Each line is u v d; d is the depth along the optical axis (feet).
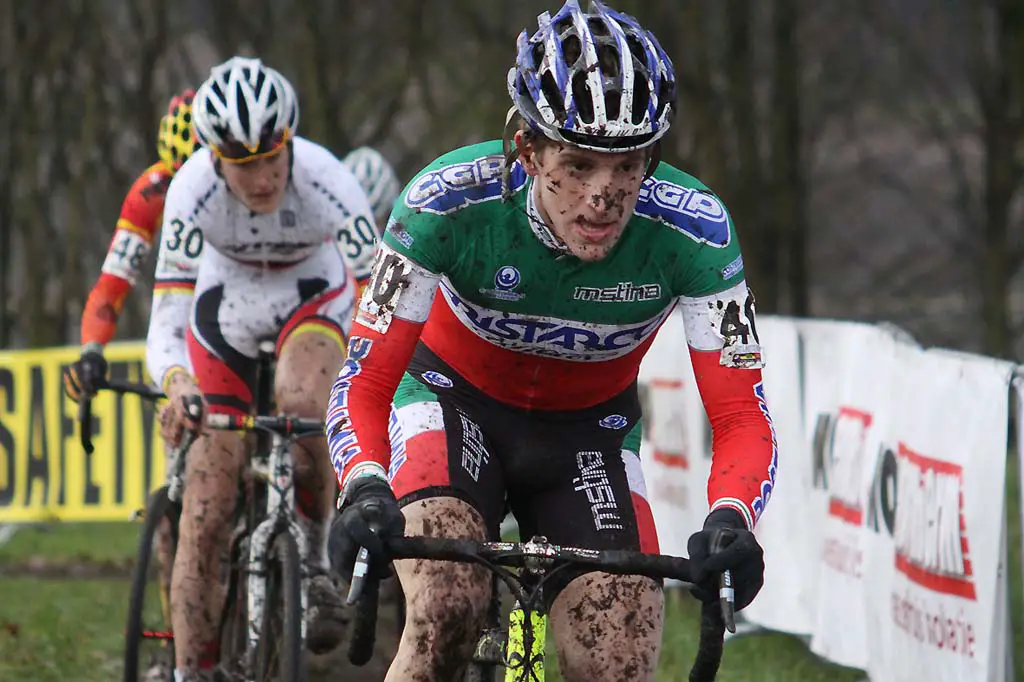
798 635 48.75
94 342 42.50
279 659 35.53
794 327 47.96
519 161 23.77
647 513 25.70
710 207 24.00
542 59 22.02
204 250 40.34
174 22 110.32
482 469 25.63
